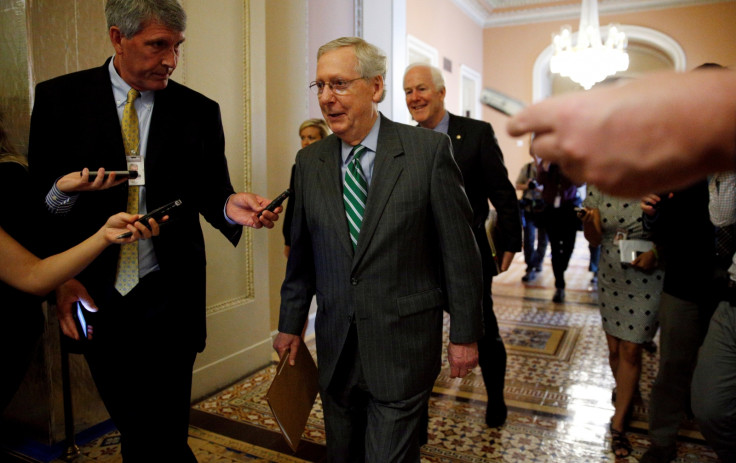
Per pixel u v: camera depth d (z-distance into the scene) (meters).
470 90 12.10
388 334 1.54
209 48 3.20
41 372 2.52
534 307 5.41
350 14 5.03
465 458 2.53
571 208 5.43
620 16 11.41
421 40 9.09
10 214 1.49
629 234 2.62
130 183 1.69
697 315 2.24
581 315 5.07
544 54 11.80
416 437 1.60
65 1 2.46
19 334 1.47
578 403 3.13
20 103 2.31
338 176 1.66
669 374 2.34
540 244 6.69
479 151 2.58
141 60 1.61
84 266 1.42
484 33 12.26
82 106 1.67
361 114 1.60
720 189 1.82
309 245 1.80
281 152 4.20
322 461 2.53
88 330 1.67
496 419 2.82
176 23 1.62
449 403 3.14
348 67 1.57
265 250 3.72
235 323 3.46
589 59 7.59
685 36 10.97
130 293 1.71
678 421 2.37
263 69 3.61
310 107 4.59
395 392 1.53
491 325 2.70
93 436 2.72
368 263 1.54
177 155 1.78
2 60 2.32
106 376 1.71
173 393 1.77
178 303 1.78
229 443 2.69
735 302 1.76
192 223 1.86
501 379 2.79
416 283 1.59
